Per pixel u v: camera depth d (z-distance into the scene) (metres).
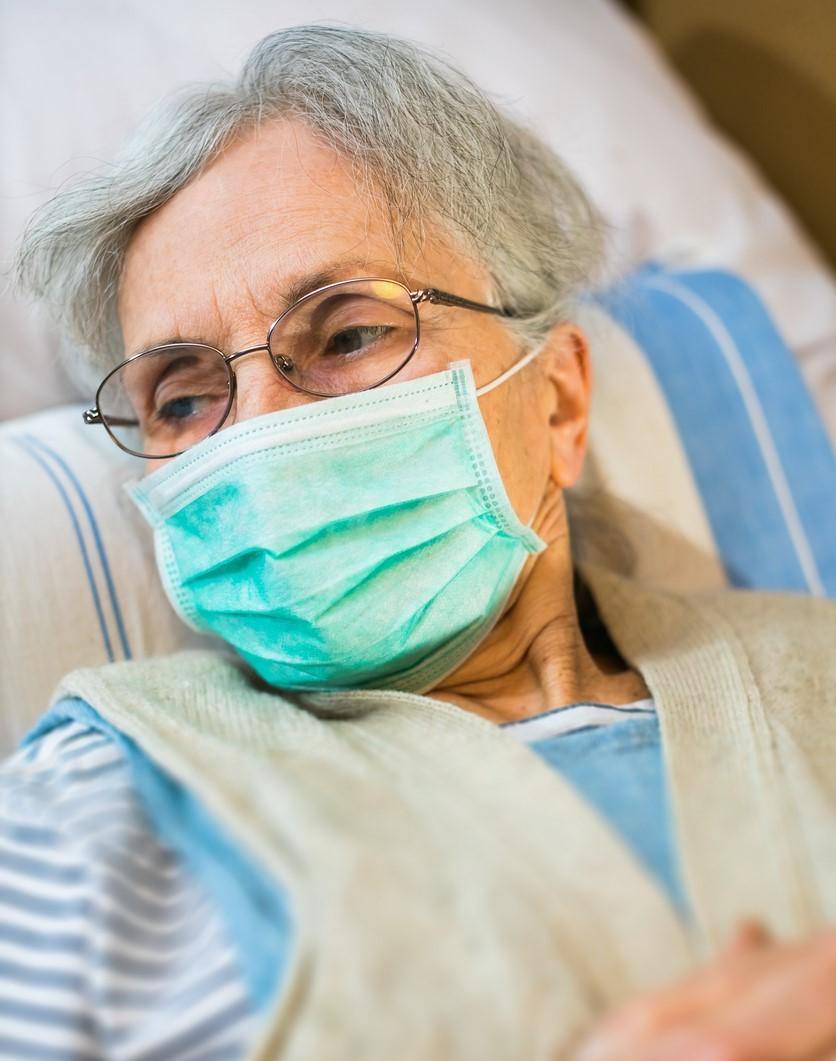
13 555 1.26
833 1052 0.64
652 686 1.04
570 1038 0.68
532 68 1.90
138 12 1.78
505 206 1.15
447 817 0.81
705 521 1.57
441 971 0.71
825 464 1.64
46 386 1.57
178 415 1.12
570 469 1.20
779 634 1.13
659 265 1.87
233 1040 0.73
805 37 2.18
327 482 1.02
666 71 2.15
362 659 1.03
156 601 1.31
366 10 1.84
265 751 0.91
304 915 0.72
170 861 0.85
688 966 0.72
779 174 2.35
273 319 1.04
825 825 0.81
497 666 1.13
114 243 1.12
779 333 1.71
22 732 1.22
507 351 1.12
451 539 1.06
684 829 0.81
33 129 1.63
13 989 0.75
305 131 1.07
